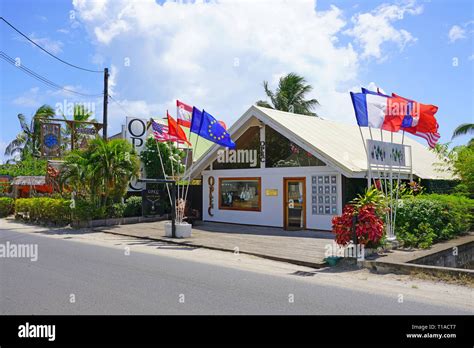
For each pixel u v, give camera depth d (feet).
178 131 51.88
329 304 22.33
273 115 59.11
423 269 29.43
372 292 25.04
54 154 75.87
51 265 32.12
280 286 26.25
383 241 35.68
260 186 61.93
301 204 57.06
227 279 27.96
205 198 69.82
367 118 40.19
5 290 24.34
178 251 40.96
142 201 69.41
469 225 50.72
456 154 65.10
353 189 53.47
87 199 64.44
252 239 47.52
